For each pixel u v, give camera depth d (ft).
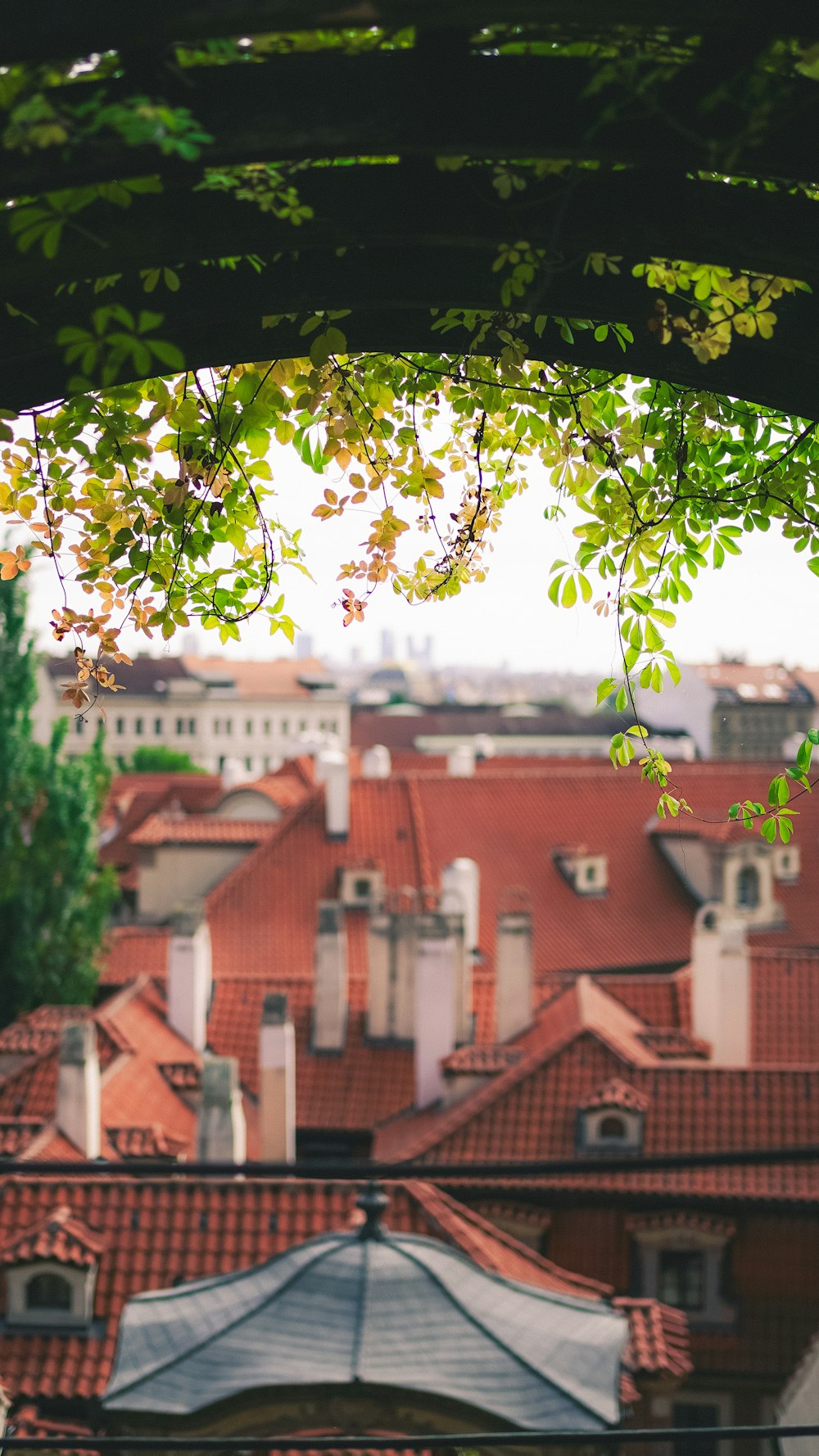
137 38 8.48
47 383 13.85
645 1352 59.00
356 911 139.74
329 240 11.80
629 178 11.84
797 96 9.91
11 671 134.82
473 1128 88.43
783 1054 104.17
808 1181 82.48
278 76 10.02
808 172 10.23
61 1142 78.07
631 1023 106.63
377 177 11.72
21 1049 96.63
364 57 10.09
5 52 8.55
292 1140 90.43
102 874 140.26
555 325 15.11
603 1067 90.74
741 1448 78.48
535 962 144.36
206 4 8.36
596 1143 85.97
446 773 180.45
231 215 11.55
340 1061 109.50
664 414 17.01
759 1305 80.89
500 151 10.28
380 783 157.58
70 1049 79.05
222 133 10.08
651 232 11.96
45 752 136.77
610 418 17.11
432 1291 46.65
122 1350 46.85
